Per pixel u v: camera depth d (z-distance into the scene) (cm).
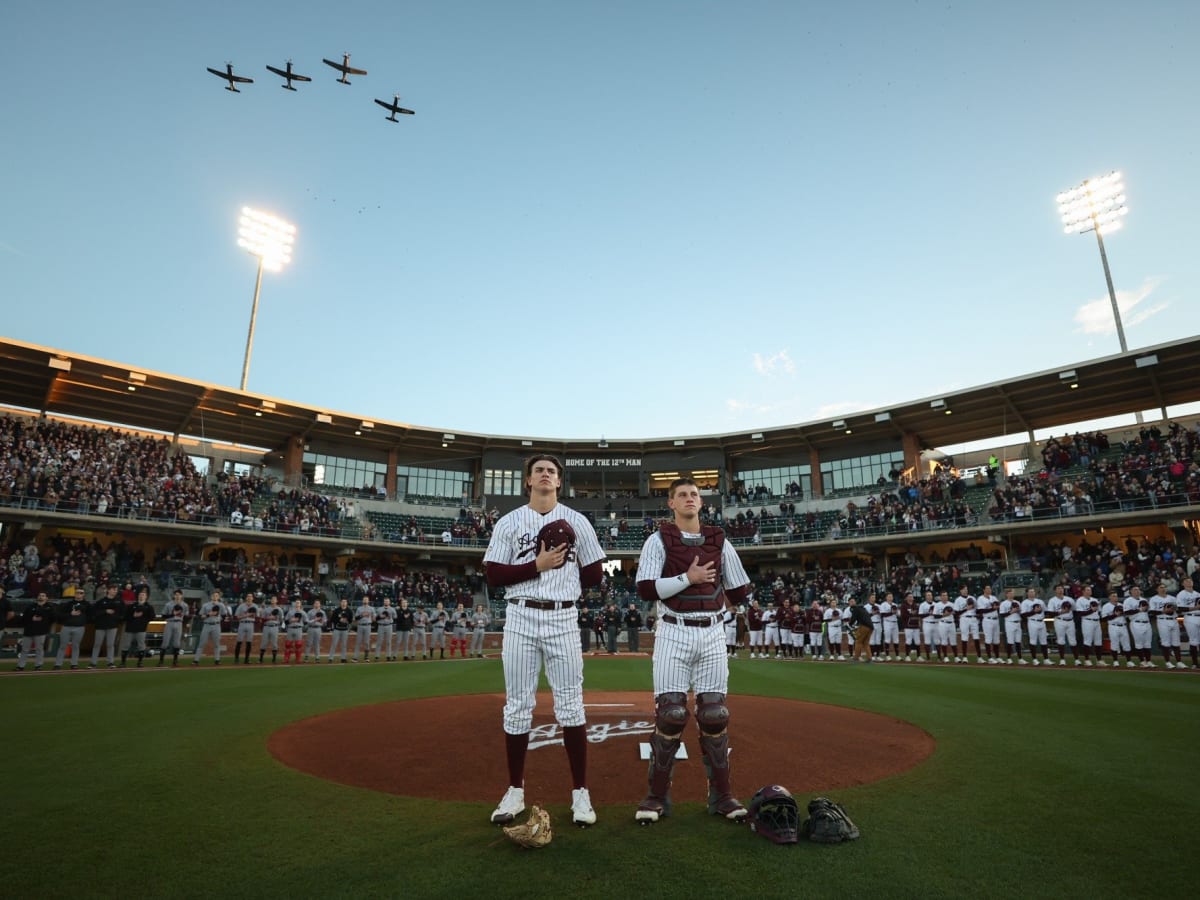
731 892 338
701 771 577
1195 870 370
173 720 854
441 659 2173
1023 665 1825
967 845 407
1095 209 3909
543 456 492
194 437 3950
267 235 4225
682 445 4478
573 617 469
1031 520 3081
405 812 475
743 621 2545
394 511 4169
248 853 395
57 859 385
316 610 2069
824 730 780
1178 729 798
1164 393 3322
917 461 4016
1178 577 2447
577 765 450
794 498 4222
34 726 808
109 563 2794
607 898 331
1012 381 3275
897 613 2261
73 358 2967
